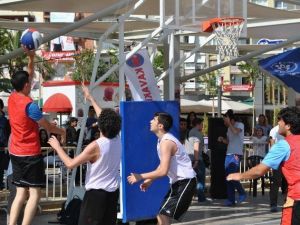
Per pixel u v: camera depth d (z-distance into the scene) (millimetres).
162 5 15781
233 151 19359
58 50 59250
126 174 14820
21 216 13766
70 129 23547
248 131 45656
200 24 16859
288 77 22344
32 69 12266
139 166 15031
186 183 11367
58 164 19641
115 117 9781
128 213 14875
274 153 8828
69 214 14930
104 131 9758
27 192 12062
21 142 11359
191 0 16656
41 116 11227
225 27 16625
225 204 19891
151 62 16141
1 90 62531
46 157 17828
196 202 20422
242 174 8953
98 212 9750
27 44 12070
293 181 8766
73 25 15578
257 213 17938
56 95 45250
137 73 15883
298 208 8695
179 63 16906
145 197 15195
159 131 11391
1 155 18031
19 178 11422
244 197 20031
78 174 18719
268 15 23047
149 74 16062
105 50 51688
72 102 44312
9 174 13766
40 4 19031
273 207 18219
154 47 16516
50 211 17453
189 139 18812
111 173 9836
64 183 19625
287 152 8781
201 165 20000
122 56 15523
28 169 11359
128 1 15727
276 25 24250
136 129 14977
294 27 24781
